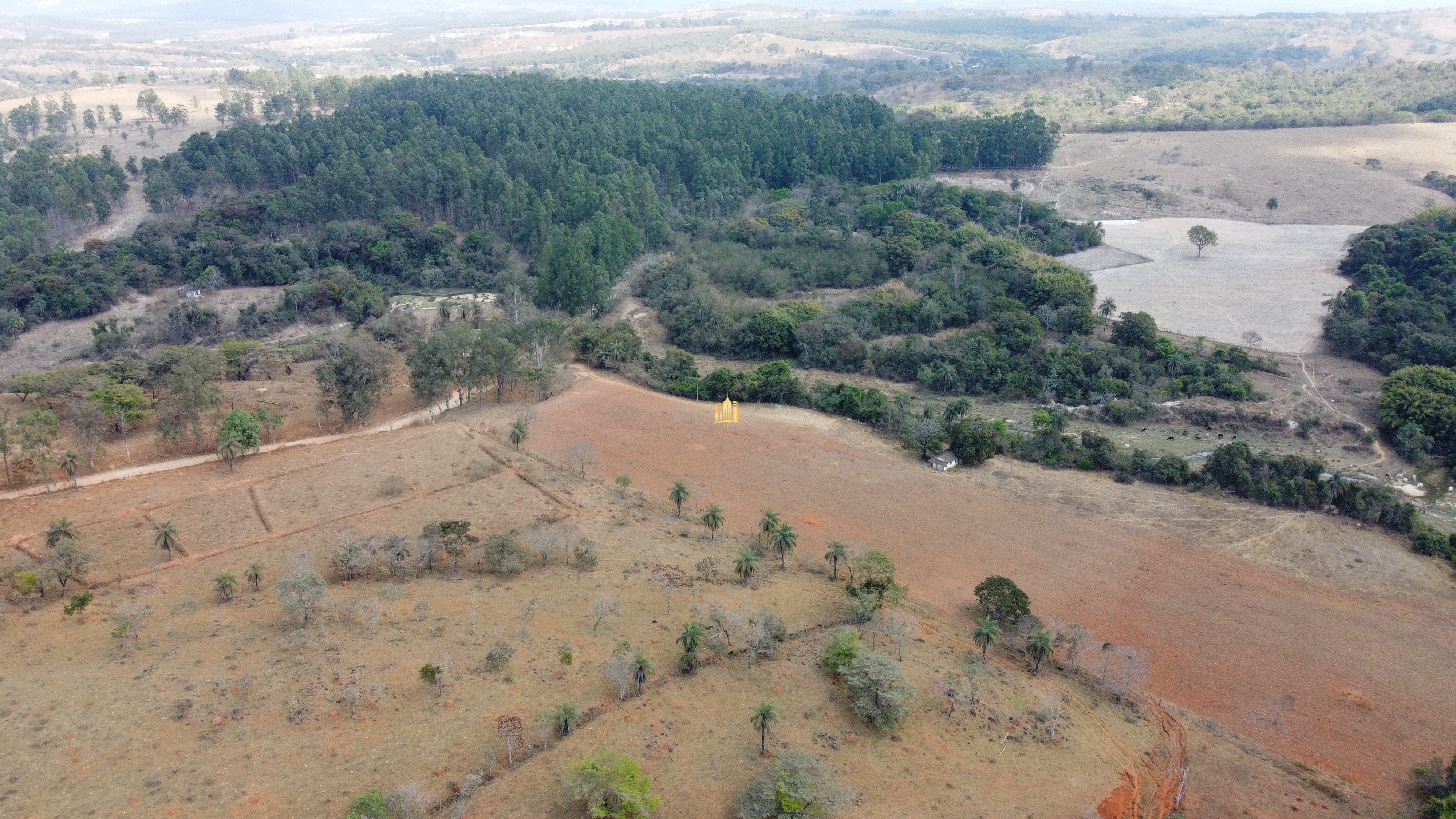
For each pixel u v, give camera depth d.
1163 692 88.94
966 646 93.44
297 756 67.56
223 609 88.69
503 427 146.75
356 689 75.12
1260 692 89.31
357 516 113.44
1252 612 101.56
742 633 87.06
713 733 74.50
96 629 83.50
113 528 107.69
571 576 99.44
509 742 69.88
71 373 144.50
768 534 110.94
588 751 70.94
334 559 97.31
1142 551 113.56
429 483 124.56
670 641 87.06
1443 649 95.69
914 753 74.69
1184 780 76.69
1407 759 81.19
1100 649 95.06
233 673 76.31
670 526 115.62
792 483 130.75
